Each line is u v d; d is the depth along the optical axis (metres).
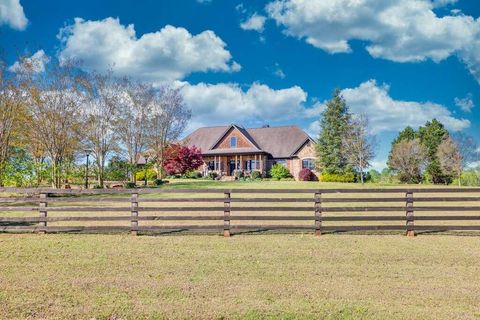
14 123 25.58
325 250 9.77
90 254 9.25
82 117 30.83
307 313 5.89
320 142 49.03
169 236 11.49
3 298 6.39
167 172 49.25
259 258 9.00
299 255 9.27
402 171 48.69
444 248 10.05
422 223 14.74
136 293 6.70
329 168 47.62
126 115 38.03
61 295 6.56
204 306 6.13
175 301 6.34
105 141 33.72
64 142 28.44
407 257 9.15
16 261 8.60
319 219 11.84
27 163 25.30
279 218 11.91
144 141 40.38
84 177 34.41
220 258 8.97
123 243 10.50
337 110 48.56
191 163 49.09
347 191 11.98
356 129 41.12
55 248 9.82
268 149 54.09
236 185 34.38
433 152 52.44
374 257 9.13
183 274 7.77
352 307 6.13
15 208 12.12
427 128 61.16
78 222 14.34
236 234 11.81
